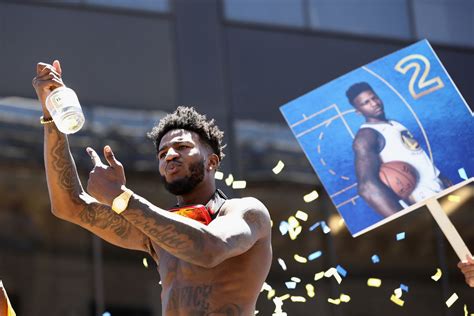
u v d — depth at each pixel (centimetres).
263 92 1308
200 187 419
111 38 1274
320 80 1334
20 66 1223
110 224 436
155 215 367
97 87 1245
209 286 399
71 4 1270
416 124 547
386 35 1375
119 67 1265
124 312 1173
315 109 563
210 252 368
